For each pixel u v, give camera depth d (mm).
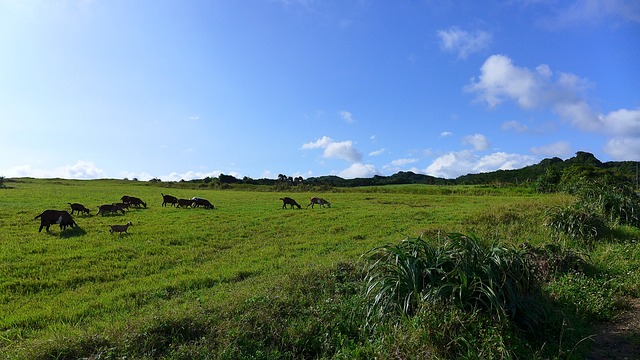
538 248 9539
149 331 5555
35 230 17109
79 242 14719
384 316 5676
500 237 12250
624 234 12664
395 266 6207
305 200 34031
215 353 5133
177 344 5379
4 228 17391
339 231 17547
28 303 8727
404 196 38094
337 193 44281
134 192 39688
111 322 6953
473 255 6000
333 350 5480
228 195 39688
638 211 14672
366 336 5609
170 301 8477
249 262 12125
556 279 8281
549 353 5074
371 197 37156
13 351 5457
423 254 6211
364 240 15133
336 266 8945
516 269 5910
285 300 6871
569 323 5594
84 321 7508
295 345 5551
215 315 6148
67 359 5070
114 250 13500
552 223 13156
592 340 5492
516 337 5121
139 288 9531
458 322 5043
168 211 24406
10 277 10352
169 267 11914
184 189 49531
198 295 8938
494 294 5273
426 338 4852
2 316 7902
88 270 11281
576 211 13070
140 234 16406
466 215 18875
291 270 9664
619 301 6898
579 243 11875
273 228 18500
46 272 10977
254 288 8359
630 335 5652
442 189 46031
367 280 7121
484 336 4914
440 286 5586
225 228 18219
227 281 10164
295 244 14852
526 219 14789
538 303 5867
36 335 6777
